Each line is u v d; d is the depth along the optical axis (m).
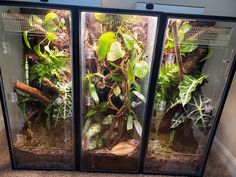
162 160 1.47
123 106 1.37
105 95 1.34
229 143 1.53
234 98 1.46
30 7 1.05
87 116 1.37
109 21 1.17
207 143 1.42
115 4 1.52
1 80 1.21
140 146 1.40
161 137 1.46
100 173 1.44
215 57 1.33
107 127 1.41
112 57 1.25
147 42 1.22
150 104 1.29
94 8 1.06
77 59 1.17
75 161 1.43
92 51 1.23
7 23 1.17
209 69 1.36
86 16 1.13
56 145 1.44
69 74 1.29
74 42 1.13
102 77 1.30
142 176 1.45
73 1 1.25
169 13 1.08
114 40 1.21
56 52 1.27
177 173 1.47
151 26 1.16
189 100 1.37
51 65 1.31
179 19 1.11
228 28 1.19
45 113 1.41
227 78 1.25
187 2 1.51
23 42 1.28
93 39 1.21
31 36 1.24
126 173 1.46
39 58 1.31
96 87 1.32
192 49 1.26
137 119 1.40
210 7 1.53
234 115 1.47
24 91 1.33
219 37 1.21
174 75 1.32
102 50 1.22
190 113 1.40
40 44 1.27
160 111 1.38
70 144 1.44
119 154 1.44
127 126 1.41
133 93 1.35
